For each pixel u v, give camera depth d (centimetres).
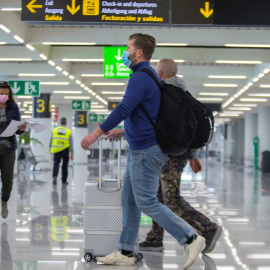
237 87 2606
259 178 2402
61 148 1667
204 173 2778
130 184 504
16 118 744
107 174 2358
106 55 1650
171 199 572
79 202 1127
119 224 533
